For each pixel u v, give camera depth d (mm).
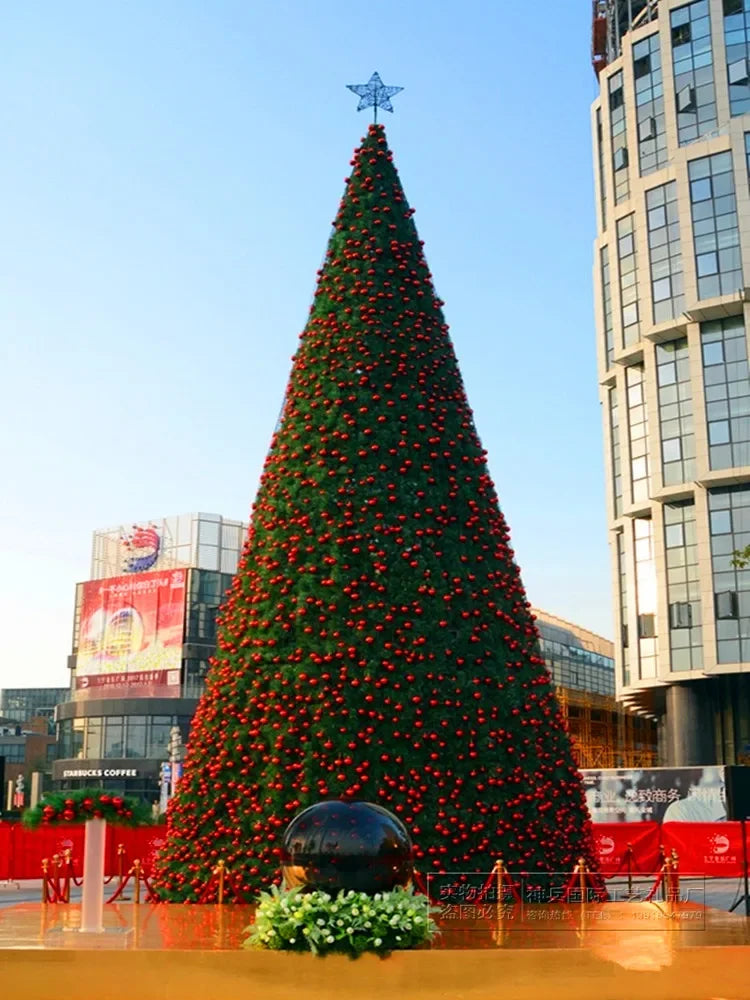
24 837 28875
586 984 10750
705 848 25234
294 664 14750
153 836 27500
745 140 53312
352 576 15133
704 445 52594
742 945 11312
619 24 64312
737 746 52438
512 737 15070
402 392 16375
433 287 17594
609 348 61688
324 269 17500
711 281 52938
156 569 104438
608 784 39500
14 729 153625
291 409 16578
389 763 14219
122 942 11398
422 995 10633
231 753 14797
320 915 10805
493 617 15648
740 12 54969
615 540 60781
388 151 18172
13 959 10859
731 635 51156
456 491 16109
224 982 10711
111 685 101125
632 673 56906
